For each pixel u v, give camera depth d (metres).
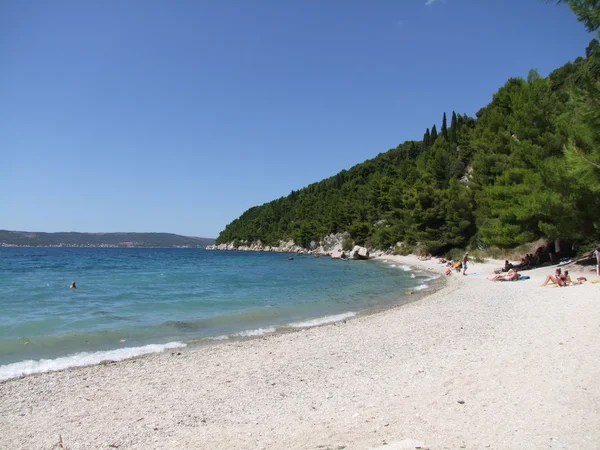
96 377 9.38
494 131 42.44
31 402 7.84
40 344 12.82
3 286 31.11
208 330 15.19
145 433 6.33
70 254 117.25
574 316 13.62
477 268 37.25
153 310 19.98
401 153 148.12
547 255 32.78
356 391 8.00
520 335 11.79
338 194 134.50
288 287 30.67
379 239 77.81
